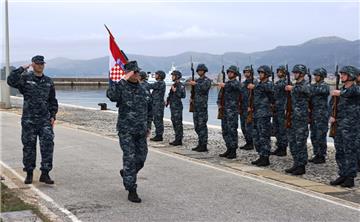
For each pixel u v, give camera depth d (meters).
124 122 7.60
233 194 8.14
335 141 9.19
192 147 13.87
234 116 11.85
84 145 13.76
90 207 7.25
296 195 8.14
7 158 11.45
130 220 6.61
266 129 10.93
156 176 9.58
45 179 8.73
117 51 7.73
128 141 7.60
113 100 7.57
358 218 6.82
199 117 12.95
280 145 12.41
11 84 8.35
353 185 8.88
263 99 10.88
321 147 11.45
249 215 6.91
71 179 9.20
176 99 14.15
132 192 7.61
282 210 7.19
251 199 7.82
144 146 7.82
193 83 12.99
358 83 9.71
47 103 8.64
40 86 8.50
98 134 16.58
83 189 8.40
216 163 11.24
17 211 6.59
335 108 9.22
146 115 7.74
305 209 7.26
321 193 8.33
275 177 9.64
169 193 8.17
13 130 17.41
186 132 17.61
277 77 12.39
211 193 8.20
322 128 11.35
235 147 11.97
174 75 14.13
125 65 7.65
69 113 26.25
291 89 10.00
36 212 6.64
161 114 15.18
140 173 9.85
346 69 8.76
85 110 28.81
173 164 10.96
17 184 8.70
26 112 8.53
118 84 7.55
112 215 6.84
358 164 10.16
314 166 11.02
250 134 13.27
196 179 9.33
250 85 11.31
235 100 11.86
